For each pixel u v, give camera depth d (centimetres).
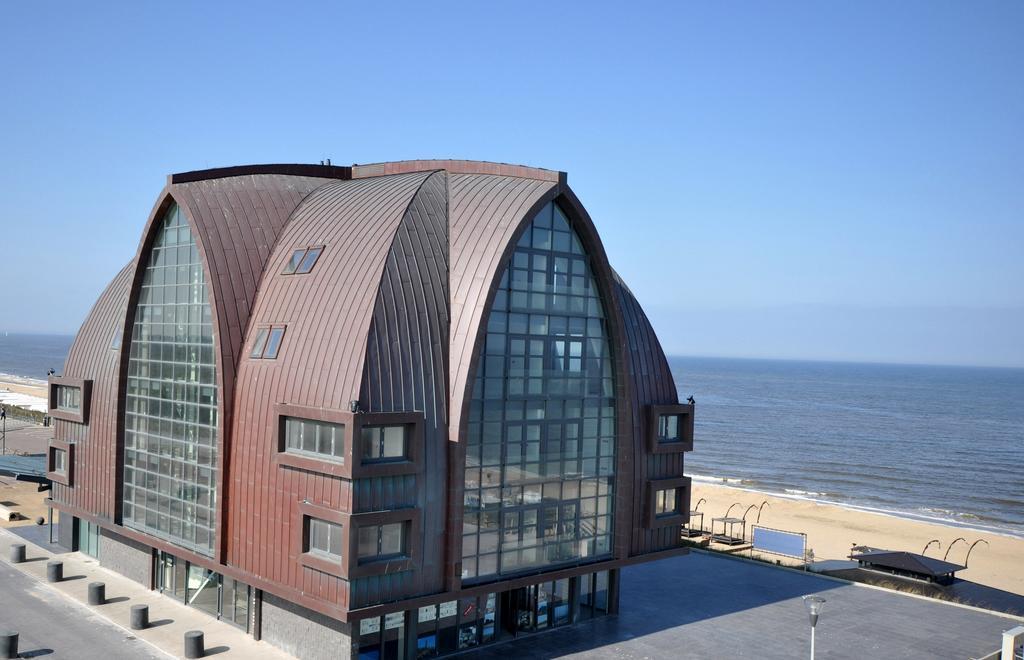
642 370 4119
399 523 3164
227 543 3581
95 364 4638
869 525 8350
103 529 4581
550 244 3709
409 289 3406
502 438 3519
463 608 3506
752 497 9819
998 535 8244
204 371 3775
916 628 4078
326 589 3092
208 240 3791
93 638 3500
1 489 6694
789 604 4416
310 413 3155
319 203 4162
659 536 4166
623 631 3847
